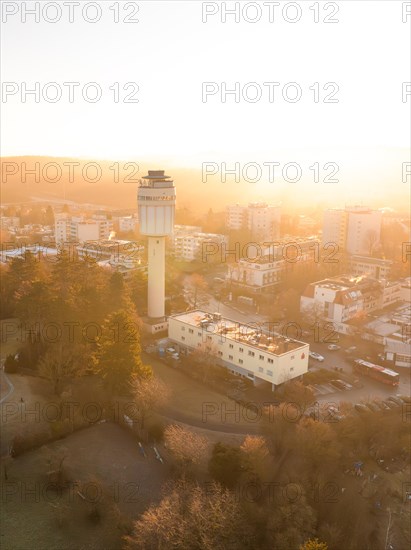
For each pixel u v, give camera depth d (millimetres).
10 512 73938
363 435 97500
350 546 74625
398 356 131875
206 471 85125
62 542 69812
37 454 87125
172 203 142000
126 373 105125
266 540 71500
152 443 92938
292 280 195625
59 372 105188
